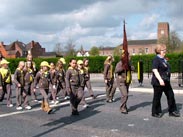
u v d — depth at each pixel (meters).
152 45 127.88
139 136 7.16
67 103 12.80
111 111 10.59
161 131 7.57
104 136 7.25
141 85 19.12
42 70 10.80
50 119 9.48
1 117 9.99
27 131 7.96
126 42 10.08
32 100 13.74
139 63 19.03
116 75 10.22
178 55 34.00
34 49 114.69
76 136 7.32
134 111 10.43
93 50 119.44
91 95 13.92
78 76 10.04
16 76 11.53
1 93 12.55
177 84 20.19
